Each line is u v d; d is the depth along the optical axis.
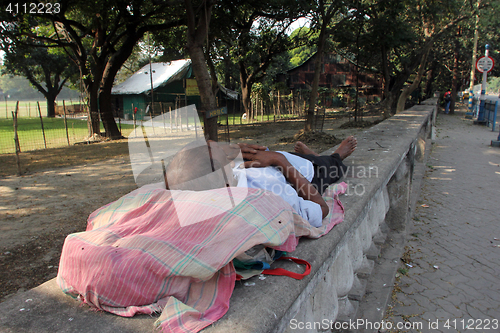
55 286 1.29
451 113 25.56
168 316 1.04
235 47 20.45
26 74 32.59
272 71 38.56
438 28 16.81
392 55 23.30
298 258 1.50
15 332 1.01
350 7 12.54
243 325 1.05
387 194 3.78
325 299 1.87
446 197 5.75
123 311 1.11
